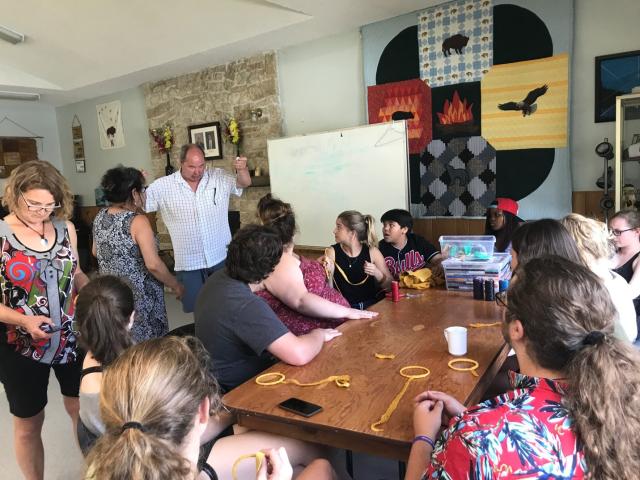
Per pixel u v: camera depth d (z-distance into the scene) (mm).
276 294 2150
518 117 3738
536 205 3760
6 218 2021
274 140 4918
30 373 2031
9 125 7082
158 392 801
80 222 7379
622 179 3211
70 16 4609
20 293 1984
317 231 4777
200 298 1856
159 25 4633
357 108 4598
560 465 843
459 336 1682
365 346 1854
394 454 1249
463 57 3900
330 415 1340
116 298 1474
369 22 4285
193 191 3312
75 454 2570
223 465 1478
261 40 4613
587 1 3451
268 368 1764
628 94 3105
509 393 948
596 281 941
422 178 4250
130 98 6508
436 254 3162
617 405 817
